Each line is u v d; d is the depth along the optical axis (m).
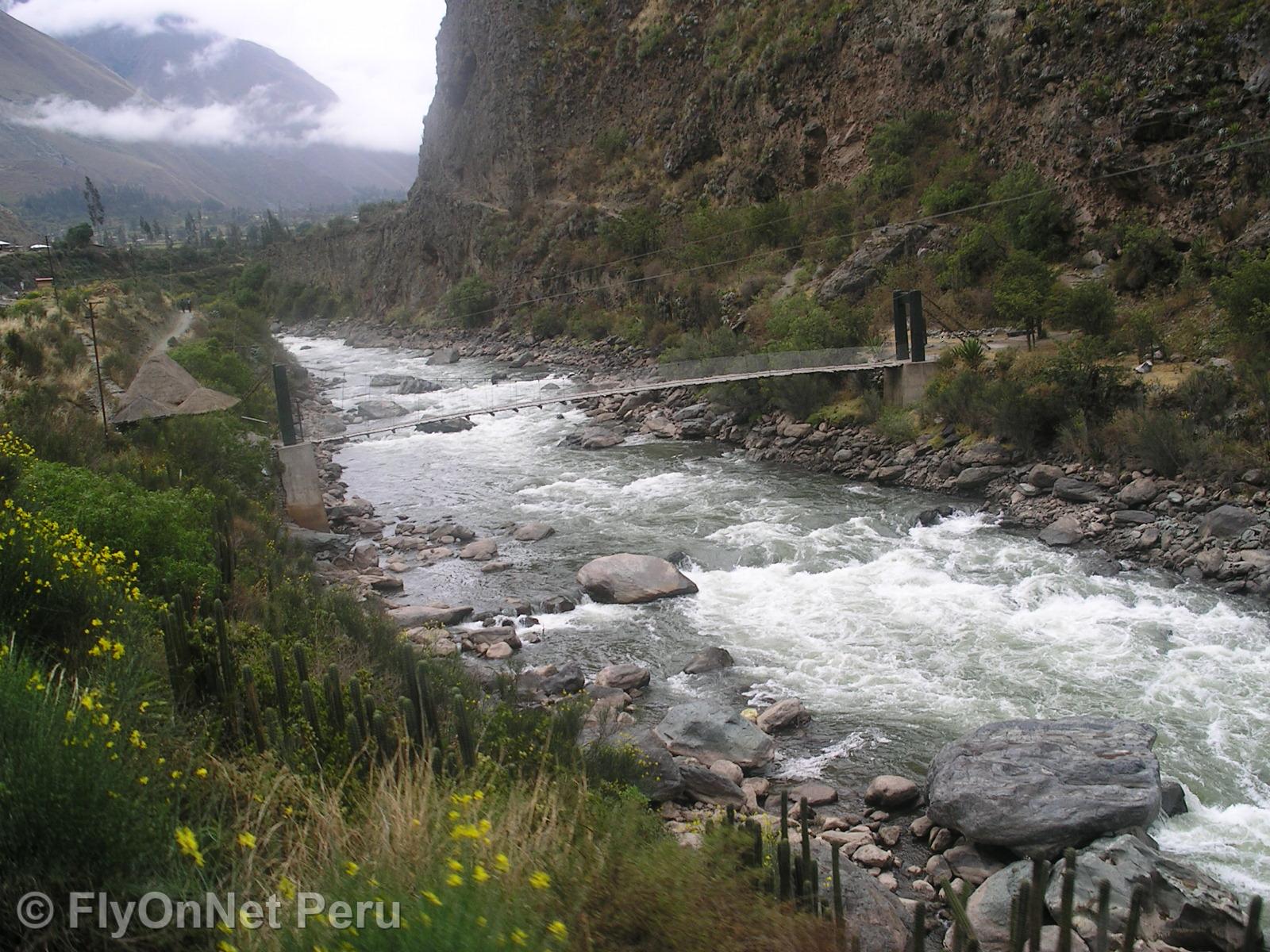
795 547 21.36
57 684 7.29
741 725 12.91
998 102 43.97
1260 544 18.55
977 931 8.57
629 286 62.53
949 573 19.48
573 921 4.73
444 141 99.12
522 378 53.22
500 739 9.40
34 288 73.56
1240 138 32.41
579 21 83.81
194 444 24.23
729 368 35.06
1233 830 10.62
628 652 16.42
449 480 30.95
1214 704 13.56
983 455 25.53
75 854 4.87
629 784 10.25
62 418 23.73
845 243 47.00
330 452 35.03
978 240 38.50
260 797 6.18
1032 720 12.05
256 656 10.50
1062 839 9.89
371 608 17.11
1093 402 24.47
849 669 15.30
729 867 5.51
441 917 4.31
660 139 73.50
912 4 50.25
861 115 53.94
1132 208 36.16
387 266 105.81
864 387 32.03
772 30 61.41
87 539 12.52
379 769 7.15
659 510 25.64
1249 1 33.06
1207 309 29.20
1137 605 17.31
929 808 10.77
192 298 83.06
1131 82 36.34
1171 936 8.28
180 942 4.62
